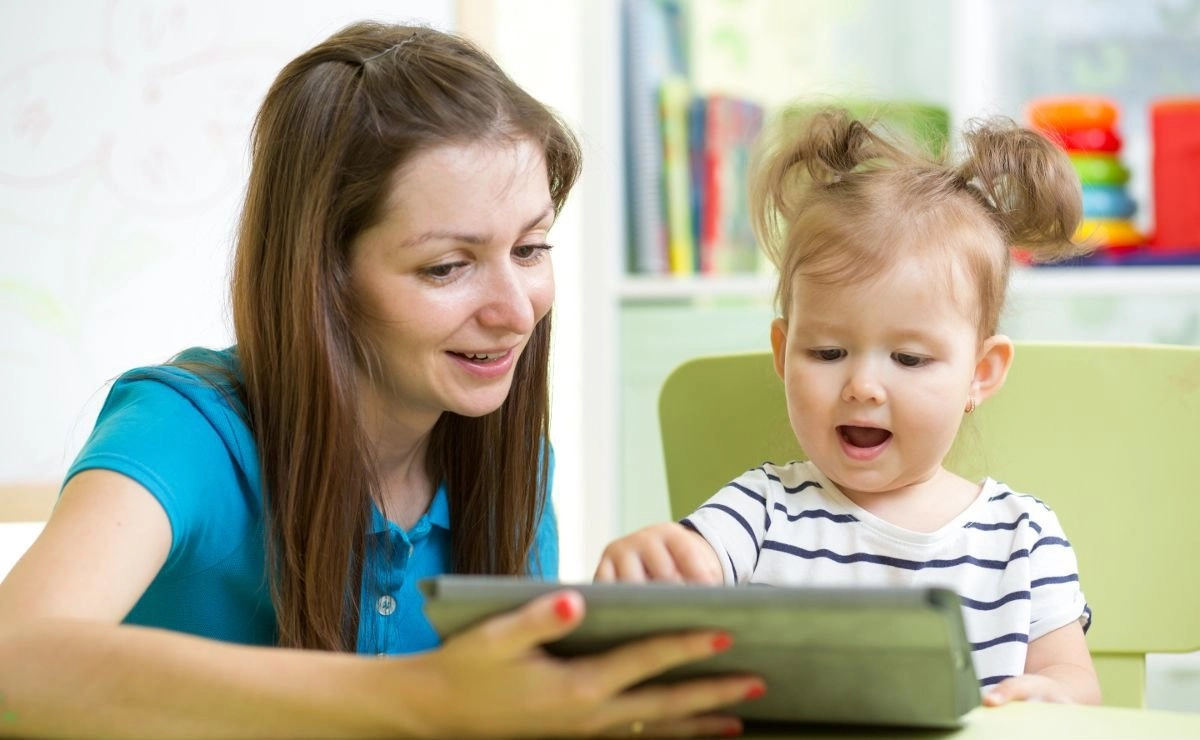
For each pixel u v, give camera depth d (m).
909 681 0.62
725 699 0.65
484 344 1.02
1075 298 2.37
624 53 2.58
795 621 0.59
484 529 1.17
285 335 1.03
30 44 2.29
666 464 1.28
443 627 0.65
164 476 0.95
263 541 1.06
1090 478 1.16
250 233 1.06
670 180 2.58
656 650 0.61
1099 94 2.45
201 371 1.07
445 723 0.64
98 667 0.70
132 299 2.30
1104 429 1.16
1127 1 2.45
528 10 2.40
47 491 2.28
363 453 1.04
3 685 0.70
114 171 2.30
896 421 1.06
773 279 1.58
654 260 2.58
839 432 1.09
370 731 0.65
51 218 2.30
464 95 1.00
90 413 2.29
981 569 1.07
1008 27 2.48
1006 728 0.67
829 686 0.64
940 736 0.66
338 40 1.08
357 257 1.01
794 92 2.55
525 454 1.17
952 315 1.08
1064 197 1.18
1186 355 1.14
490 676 0.62
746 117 2.57
